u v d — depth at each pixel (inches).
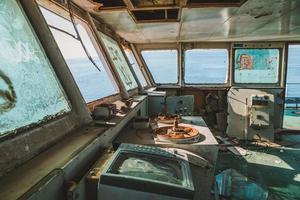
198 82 234.4
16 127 45.4
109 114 84.1
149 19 129.6
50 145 52.6
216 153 74.1
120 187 41.2
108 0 104.9
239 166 161.5
